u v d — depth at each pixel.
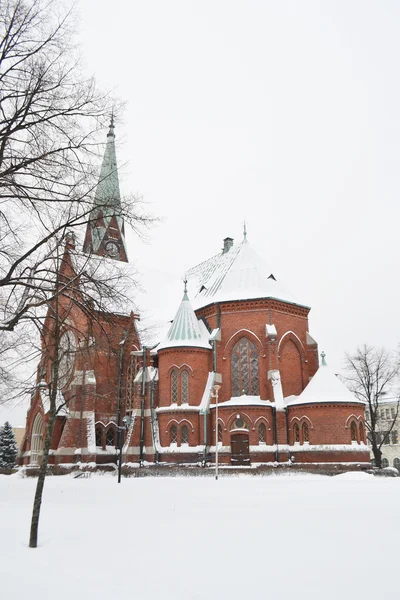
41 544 12.25
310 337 60.47
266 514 17.50
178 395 56.66
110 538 12.92
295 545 11.95
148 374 59.06
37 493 12.54
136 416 57.22
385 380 69.62
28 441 64.69
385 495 24.88
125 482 39.31
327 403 51.31
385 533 13.56
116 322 24.69
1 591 8.38
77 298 21.77
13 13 18.33
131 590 8.44
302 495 25.08
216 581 8.95
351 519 16.20
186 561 10.39
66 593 8.27
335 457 49.91
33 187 19.11
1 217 20.41
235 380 57.47
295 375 58.69
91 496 25.78
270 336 56.09
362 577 9.20
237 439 52.78
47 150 19.81
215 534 13.44
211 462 53.03
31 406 64.88
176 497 24.62
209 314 61.12
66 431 55.91
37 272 19.81
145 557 10.77
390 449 106.75
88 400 56.44
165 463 53.38
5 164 19.67
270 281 61.75
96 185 20.62
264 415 53.09
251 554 11.01
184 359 57.25
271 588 8.53
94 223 21.38
